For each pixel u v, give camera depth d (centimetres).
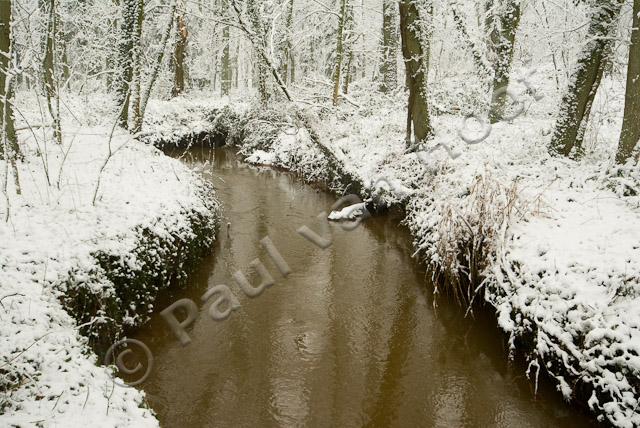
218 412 447
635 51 630
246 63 2953
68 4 1423
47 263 461
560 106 791
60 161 754
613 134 921
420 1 930
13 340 366
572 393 439
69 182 662
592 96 775
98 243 523
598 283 466
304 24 2023
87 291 472
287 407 457
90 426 308
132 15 1040
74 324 430
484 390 487
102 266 509
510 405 466
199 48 2547
